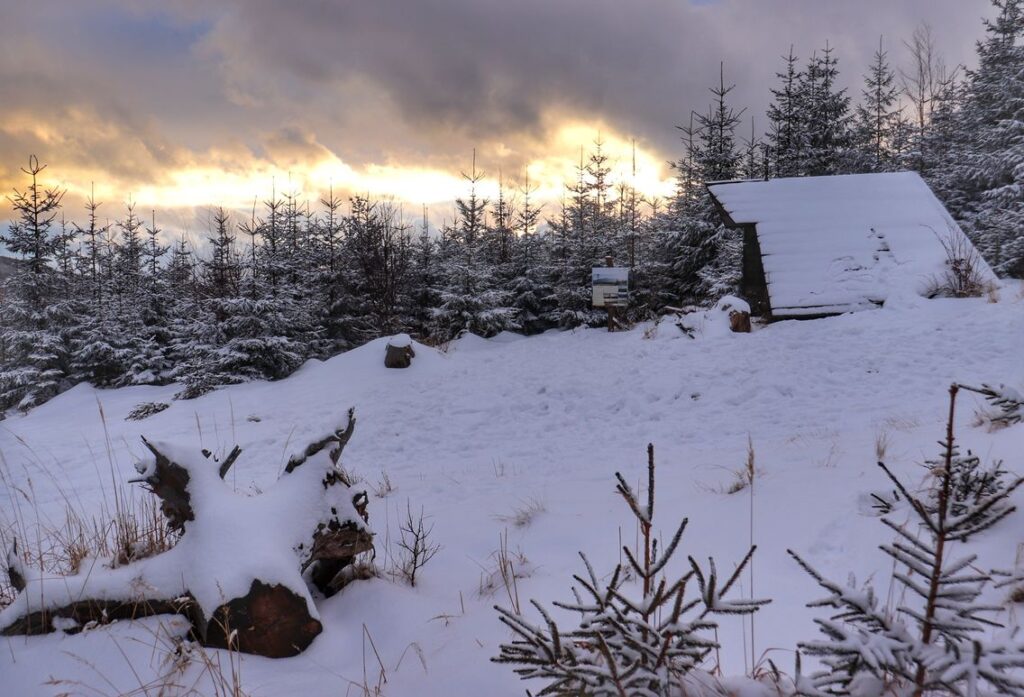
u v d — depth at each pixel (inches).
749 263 698.8
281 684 105.7
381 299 861.8
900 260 602.5
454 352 732.7
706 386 438.9
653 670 70.7
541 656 74.7
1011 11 1030.4
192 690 101.6
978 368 391.9
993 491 150.3
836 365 440.8
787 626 115.6
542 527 203.8
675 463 280.7
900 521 151.2
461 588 157.3
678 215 979.3
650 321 823.7
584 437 367.2
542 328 914.7
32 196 906.7
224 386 640.4
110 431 498.3
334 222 967.0
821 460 231.5
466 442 386.6
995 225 814.5
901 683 69.7
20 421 650.2
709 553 159.8
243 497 142.9
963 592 69.2
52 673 106.7
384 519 236.5
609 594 75.4
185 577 123.1
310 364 697.0
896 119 1385.3
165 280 969.5
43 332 863.7
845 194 684.7
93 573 135.8
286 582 119.6
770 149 1163.9
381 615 132.3
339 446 156.0
